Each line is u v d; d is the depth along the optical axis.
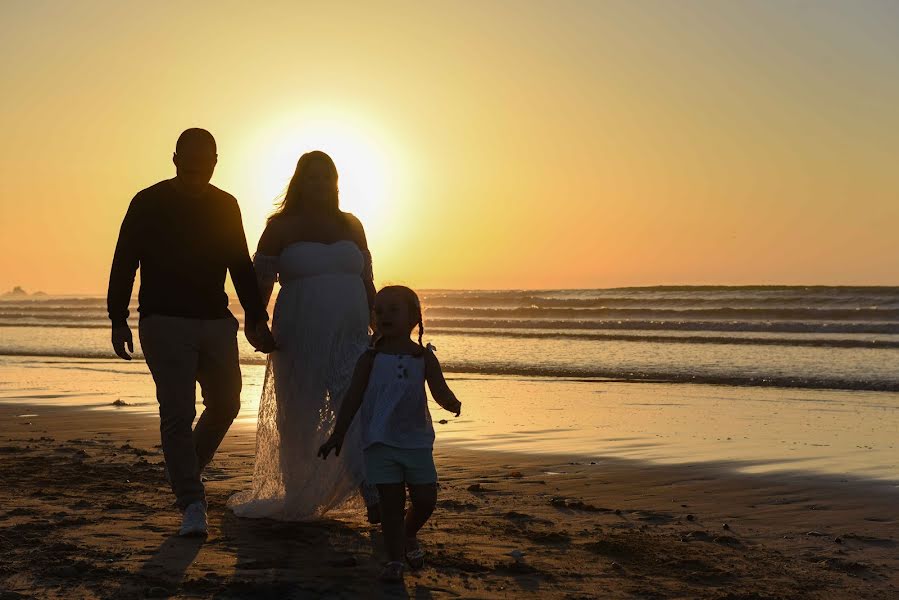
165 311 5.68
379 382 4.85
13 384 17.56
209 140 5.76
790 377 18.53
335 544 5.36
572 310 51.34
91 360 24.47
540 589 4.52
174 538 5.39
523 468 8.50
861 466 8.55
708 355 24.59
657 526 6.03
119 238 5.74
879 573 4.89
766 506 6.75
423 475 4.80
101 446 9.52
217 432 6.14
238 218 5.93
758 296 58.00
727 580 4.72
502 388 16.94
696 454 9.31
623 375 19.50
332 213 6.09
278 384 6.01
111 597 4.22
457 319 45.94
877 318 42.91
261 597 4.30
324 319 5.89
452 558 5.05
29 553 4.97
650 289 65.88
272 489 6.08
